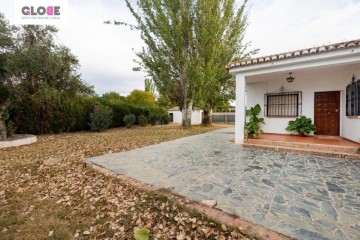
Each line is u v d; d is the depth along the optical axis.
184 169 4.71
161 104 26.88
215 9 13.29
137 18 13.60
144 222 2.60
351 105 7.02
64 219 2.68
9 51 8.05
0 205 3.04
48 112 12.21
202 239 2.21
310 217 2.49
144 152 6.79
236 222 2.41
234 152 6.64
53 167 5.00
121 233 2.37
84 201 3.21
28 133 11.33
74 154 6.47
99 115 14.25
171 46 13.33
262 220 2.43
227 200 3.01
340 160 5.43
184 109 16.14
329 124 8.24
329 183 3.70
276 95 9.54
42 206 3.03
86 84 15.75
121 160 5.66
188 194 3.26
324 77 8.23
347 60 5.59
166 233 2.36
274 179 3.95
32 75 9.59
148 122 21.91
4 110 8.56
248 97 10.35
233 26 14.37
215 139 10.05
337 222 2.38
